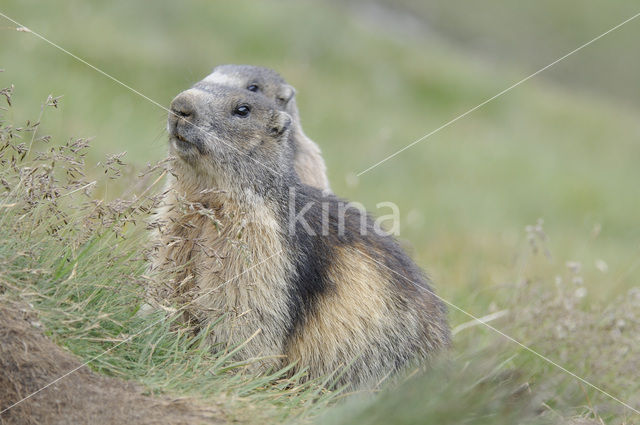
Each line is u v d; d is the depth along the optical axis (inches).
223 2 3292.3
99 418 570.6
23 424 557.6
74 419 565.9
